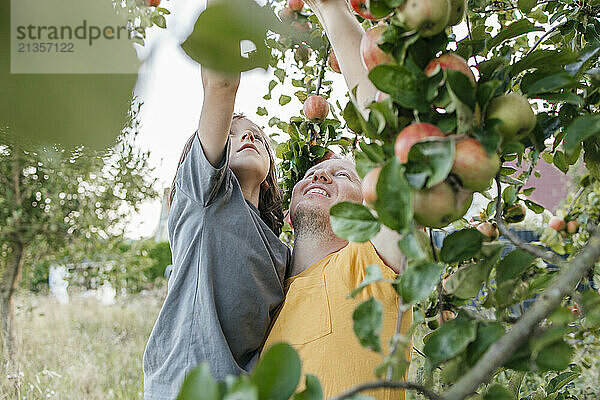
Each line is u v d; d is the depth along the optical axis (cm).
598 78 95
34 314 625
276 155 203
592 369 244
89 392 425
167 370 138
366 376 129
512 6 147
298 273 163
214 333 133
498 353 51
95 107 24
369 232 65
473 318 69
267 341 145
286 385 44
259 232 155
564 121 101
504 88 76
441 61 69
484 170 63
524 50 164
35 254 566
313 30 150
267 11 27
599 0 120
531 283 77
